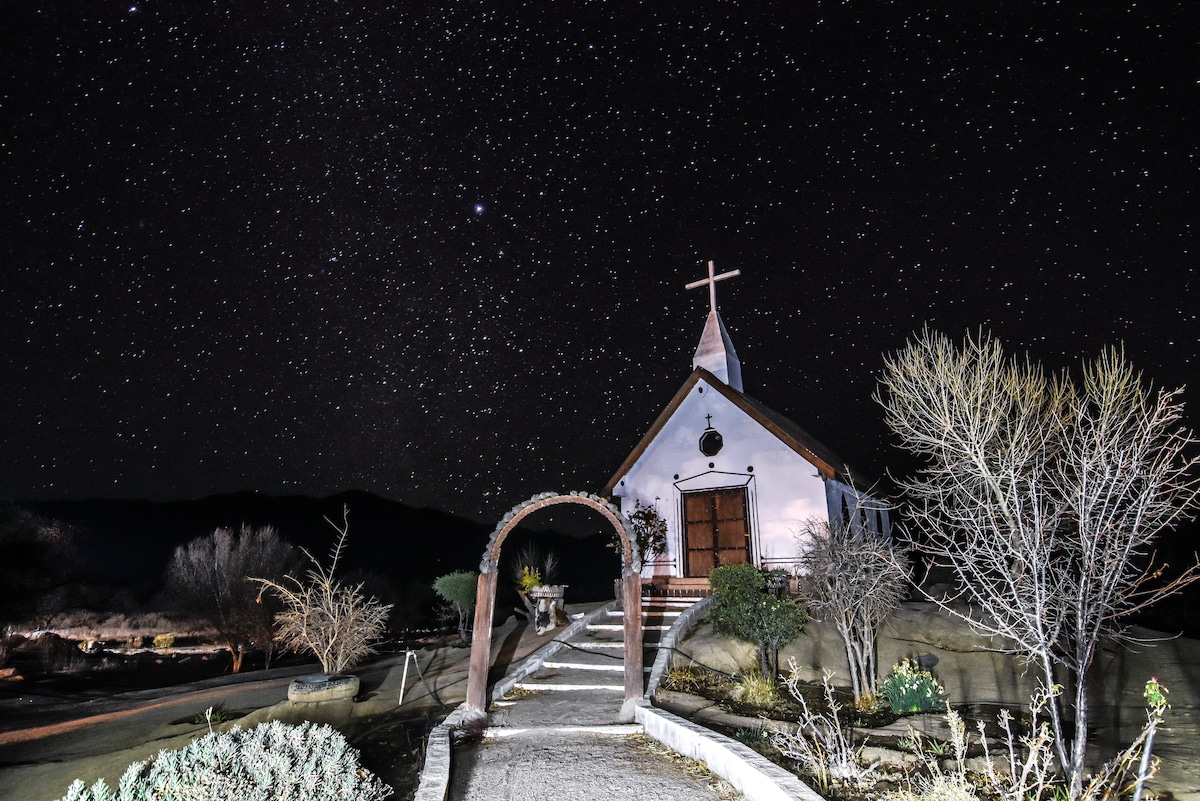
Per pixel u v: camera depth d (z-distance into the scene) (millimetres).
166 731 12055
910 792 6656
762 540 18781
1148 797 6582
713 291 24016
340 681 12258
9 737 12969
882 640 14344
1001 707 10727
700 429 20516
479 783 7660
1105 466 6609
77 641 29734
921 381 8484
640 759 8398
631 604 10844
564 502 11414
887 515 23203
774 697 11219
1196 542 19234
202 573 28297
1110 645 13445
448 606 28172
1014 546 7262
